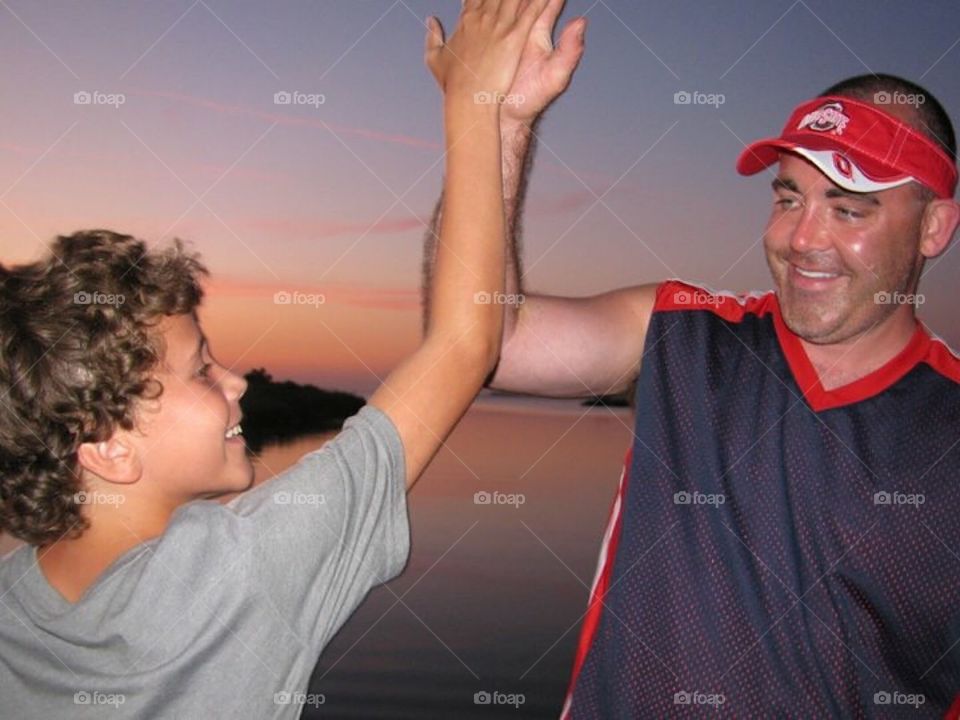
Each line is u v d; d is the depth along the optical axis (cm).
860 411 129
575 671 135
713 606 128
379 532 69
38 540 70
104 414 69
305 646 66
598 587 136
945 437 127
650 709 130
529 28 75
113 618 64
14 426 69
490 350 73
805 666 126
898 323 130
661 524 132
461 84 75
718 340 135
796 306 130
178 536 66
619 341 139
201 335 77
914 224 128
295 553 65
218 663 64
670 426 133
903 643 126
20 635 66
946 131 130
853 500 127
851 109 126
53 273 70
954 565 125
